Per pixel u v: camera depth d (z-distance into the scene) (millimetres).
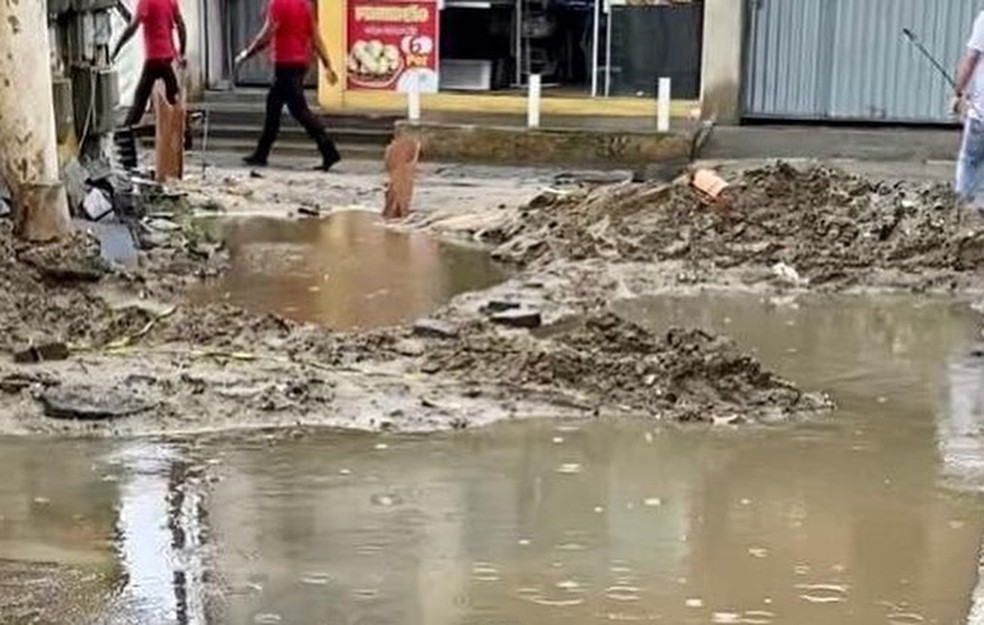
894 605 7824
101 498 9211
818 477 9867
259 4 28781
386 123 26797
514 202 20641
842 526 8961
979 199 19578
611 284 15594
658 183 19375
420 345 12766
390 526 8789
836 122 27281
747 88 27406
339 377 11828
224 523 8812
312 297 15039
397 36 27688
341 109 27625
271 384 11523
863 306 15062
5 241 14586
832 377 12414
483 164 25172
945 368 12742
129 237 16688
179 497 9250
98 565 8164
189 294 15031
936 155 25547
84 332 12914
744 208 17203
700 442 10539
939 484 9758
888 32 26859
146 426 10594
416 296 15125
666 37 27469
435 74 27797
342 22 27688
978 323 14422
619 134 25047
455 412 11062
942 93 26859
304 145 26156
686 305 14906
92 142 18453
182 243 17141
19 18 14867
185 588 7863
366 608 7629
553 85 28062
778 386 11656
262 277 15977
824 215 17094
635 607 7719
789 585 8055
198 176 22703
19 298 13594
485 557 8344
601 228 17234
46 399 10867
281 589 7863
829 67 27125
